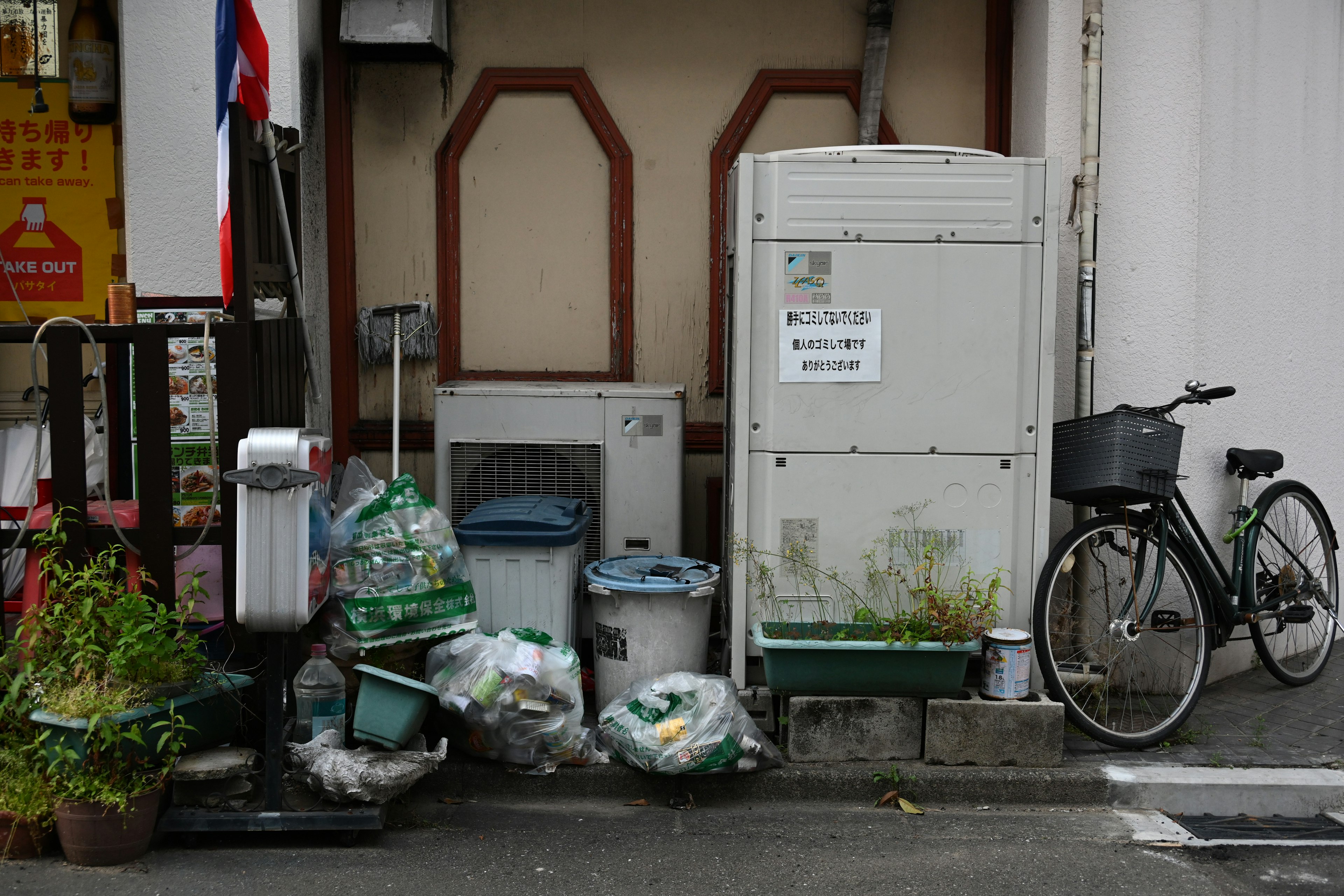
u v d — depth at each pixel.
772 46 5.18
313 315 4.91
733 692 4.04
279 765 3.47
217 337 3.61
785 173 4.11
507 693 3.82
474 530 4.26
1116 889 3.30
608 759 3.97
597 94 5.17
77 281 4.97
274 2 4.49
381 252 5.21
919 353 4.16
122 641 3.33
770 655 3.98
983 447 4.19
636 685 4.10
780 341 4.16
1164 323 4.74
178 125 4.50
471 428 4.79
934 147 4.16
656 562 4.54
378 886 3.25
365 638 3.86
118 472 4.60
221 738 3.65
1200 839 3.65
